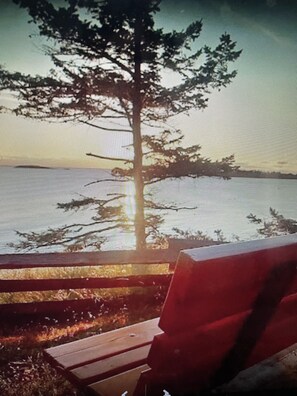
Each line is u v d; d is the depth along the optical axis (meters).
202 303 1.39
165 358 1.50
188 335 1.50
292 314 1.98
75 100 9.23
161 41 8.88
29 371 2.98
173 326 1.39
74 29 8.51
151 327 2.35
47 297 5.12
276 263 1.51
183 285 1.29
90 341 2.18
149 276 4.75
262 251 1.42
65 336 3.83
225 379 1.80
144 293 4.97
